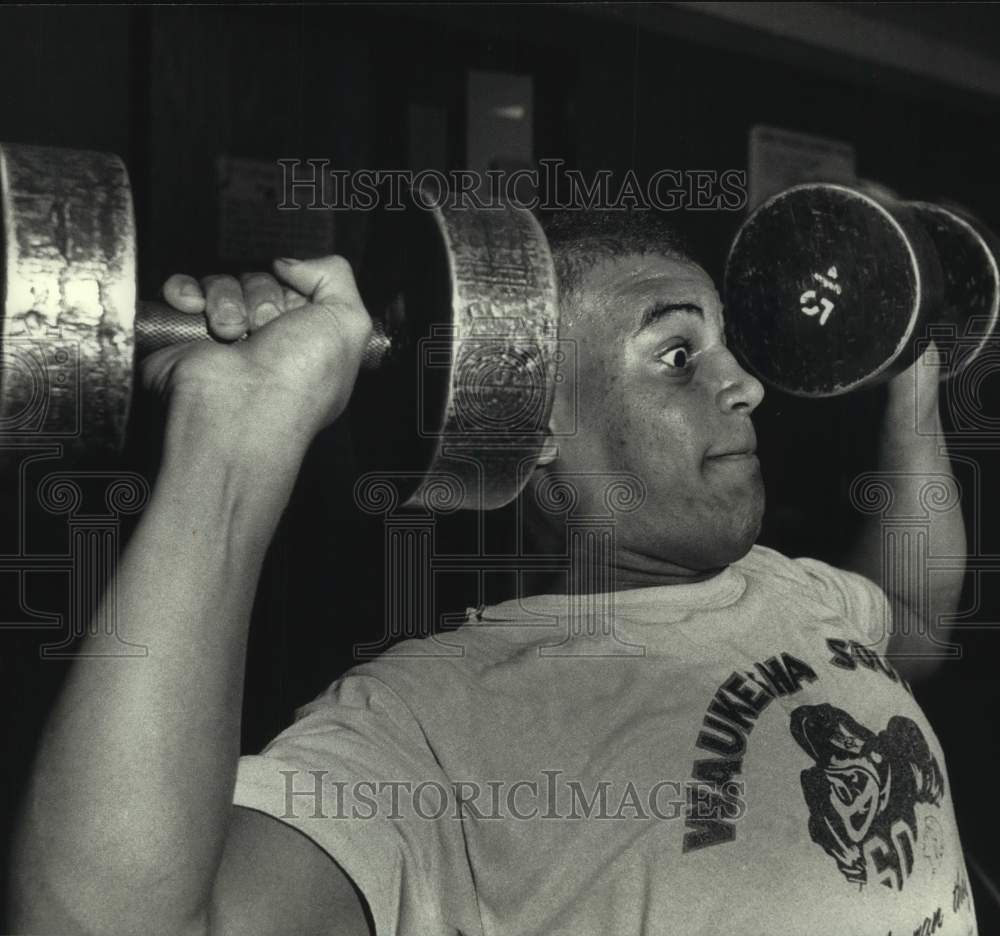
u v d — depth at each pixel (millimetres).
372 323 917
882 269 1132
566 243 1093
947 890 1011
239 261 2090
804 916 917
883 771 1001
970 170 3031
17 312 735
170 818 685
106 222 757
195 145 2035
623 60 2432
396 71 2209
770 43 2615
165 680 697
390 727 911
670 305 1063
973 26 2854
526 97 2320
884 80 2820
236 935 763
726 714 973
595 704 960
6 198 739
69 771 681
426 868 868
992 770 2410
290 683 2107
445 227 847
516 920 895
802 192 1171
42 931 676
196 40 2023
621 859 901
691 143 2529
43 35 1911
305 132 2139
